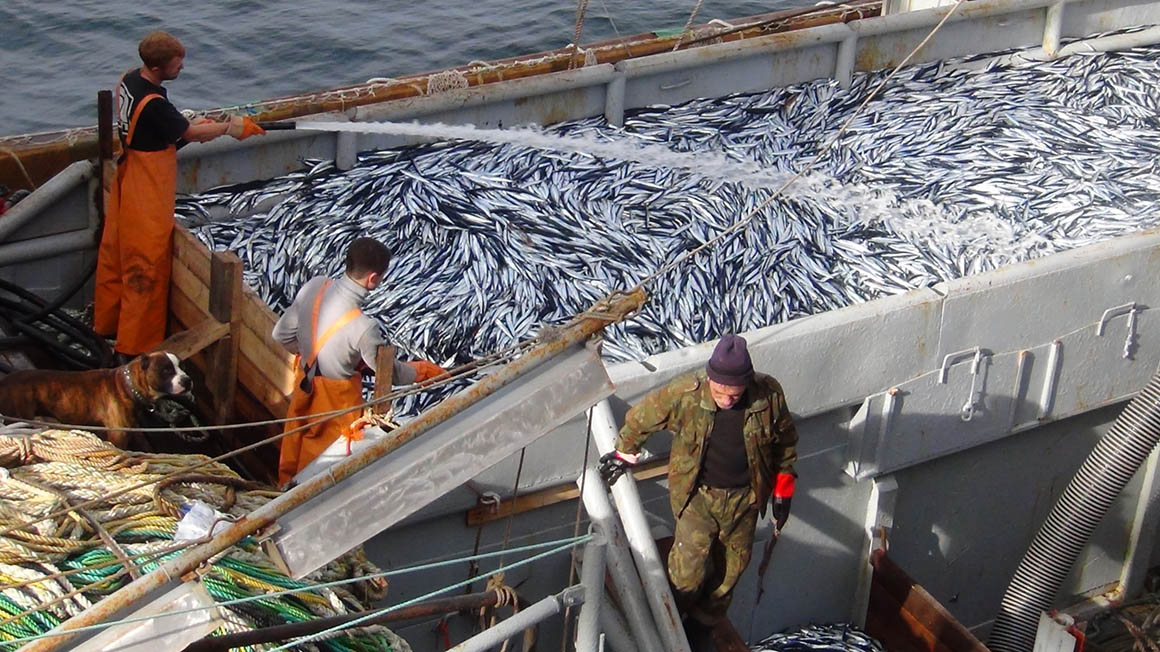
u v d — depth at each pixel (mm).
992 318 8594
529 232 9258
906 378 8461
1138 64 12742
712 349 7793
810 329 7984
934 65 12500
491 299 8555
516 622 5613
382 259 6734
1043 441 9625
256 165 9781
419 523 7305
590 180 10023
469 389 5094
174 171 8031
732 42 11531
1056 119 11688
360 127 9727
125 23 21609
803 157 10820
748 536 7191
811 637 8867
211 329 7512
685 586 7281
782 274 8969
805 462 8531
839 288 8852
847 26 11953
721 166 10430
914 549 9523
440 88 10516
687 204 9797
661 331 8211
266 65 20547
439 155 10148
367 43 21234
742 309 8531
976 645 8297
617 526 7254
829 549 8992
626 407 7570
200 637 4605
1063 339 8969
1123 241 8984
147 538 5840
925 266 9125
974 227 9750
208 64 20422
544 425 5137
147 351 8336
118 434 7000
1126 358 9359
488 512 7422
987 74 12523
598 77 10859
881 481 8852
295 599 5840
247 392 7734
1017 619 9062
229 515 6168
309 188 9680
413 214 9320
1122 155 11070
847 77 12102
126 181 7938
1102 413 9781
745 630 8992
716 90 11656
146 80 7812
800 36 11734
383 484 4973
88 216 9055
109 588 5500
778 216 9750
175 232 8031
